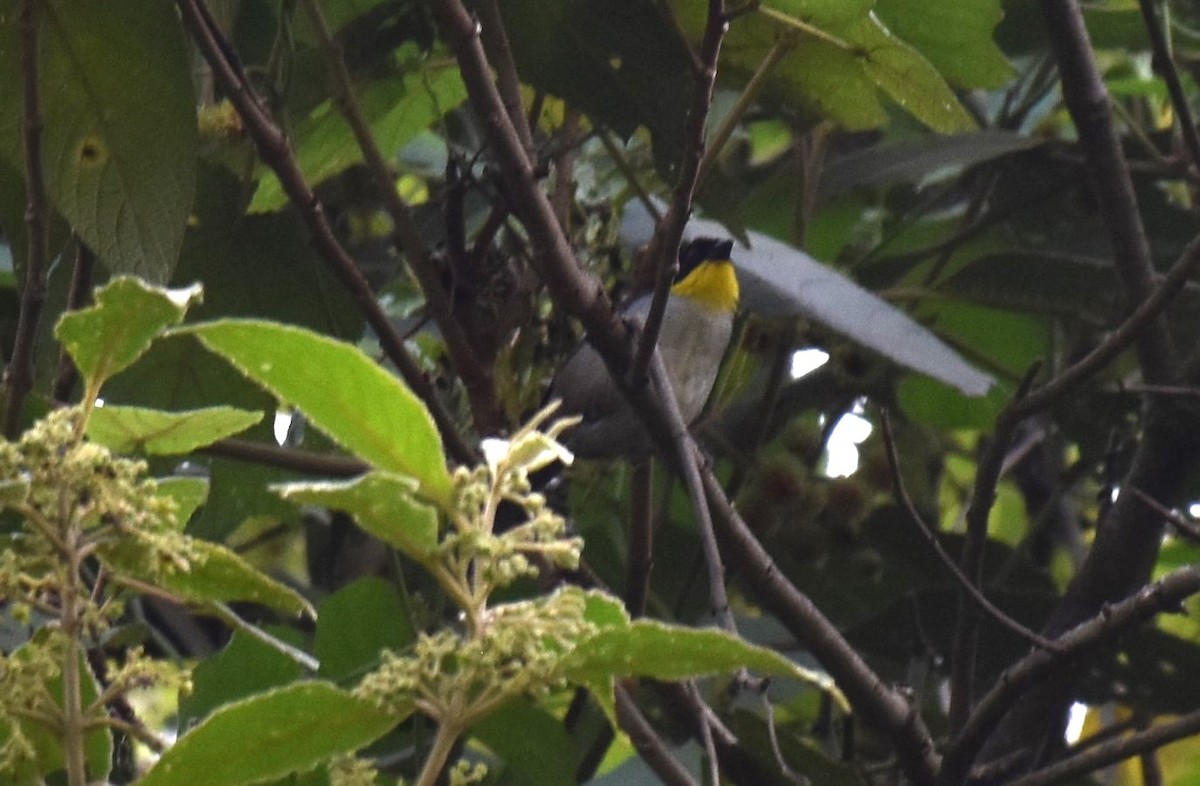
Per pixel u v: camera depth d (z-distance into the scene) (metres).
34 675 3.54
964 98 12.42
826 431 10.29
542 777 7.06
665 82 7.29
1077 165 11.05
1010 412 8.21
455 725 3.49
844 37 7.30
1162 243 11.23
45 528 3.50
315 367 3.56
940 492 13.17
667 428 6.86
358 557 11.38
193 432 4.28
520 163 6.59
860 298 8.57
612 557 9.88
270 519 11.32
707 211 7.71
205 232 8.32
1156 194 11.12
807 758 8.51
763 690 5.20
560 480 10.24
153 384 8.00
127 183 6.48
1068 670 8.09
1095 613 9.38
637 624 3.59
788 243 11.34
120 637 5.30
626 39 7.23
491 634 3.42
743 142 12.77
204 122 8.07
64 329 3.48
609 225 8.59
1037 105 12.40
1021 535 12.98
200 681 6.09
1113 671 9.77
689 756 8.24
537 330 8.03
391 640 7.18
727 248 11.26
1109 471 9.55
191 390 8.04
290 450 7.64
